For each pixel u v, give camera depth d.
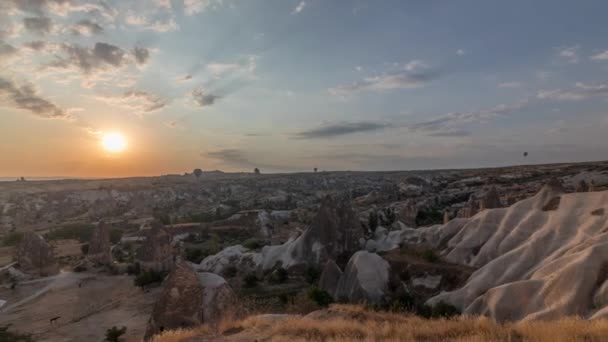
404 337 11.57
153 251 70.38
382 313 16.50
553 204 59.50
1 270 70.69
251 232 111.19
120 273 70.75
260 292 56.16
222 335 14.51
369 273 51.75
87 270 73.56
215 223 121.19
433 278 53.78
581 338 9.98
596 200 52.59
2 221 144.62
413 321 14.09
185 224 122.25
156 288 60.22
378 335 12.03
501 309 37.19
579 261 36.72
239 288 58.94
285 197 198.00
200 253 86.12
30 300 57.22
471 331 11.93
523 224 57.22
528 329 11.32
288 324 14.17
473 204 95.12
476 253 58.19
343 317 15.52
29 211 161.50
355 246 70.94
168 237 72.44
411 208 108.31
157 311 22.61
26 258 69.88
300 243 70.44
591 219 48.50
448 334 12.02
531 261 47.56
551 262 41.16
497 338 11.01
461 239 62.66
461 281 51.16
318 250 68.00
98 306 53.53
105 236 77.88
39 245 71.19
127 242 101.44
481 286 45.91
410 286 53.81
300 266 66.38
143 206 176.50
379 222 103.06
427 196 151.62
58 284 64.00
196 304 22.56
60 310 52.41
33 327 46.28
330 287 55.06
